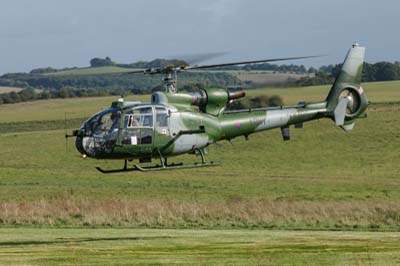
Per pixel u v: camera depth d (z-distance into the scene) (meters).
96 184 144.38
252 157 193.25
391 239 72.12
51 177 156.38
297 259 58.22
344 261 57.38
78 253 61.53
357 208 97.31
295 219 93.19
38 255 60.25
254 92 87.25
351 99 81.56
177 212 95.38
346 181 156.12
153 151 67.25
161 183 146.88
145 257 59.16
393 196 126.69
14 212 94.06
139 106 66.56
